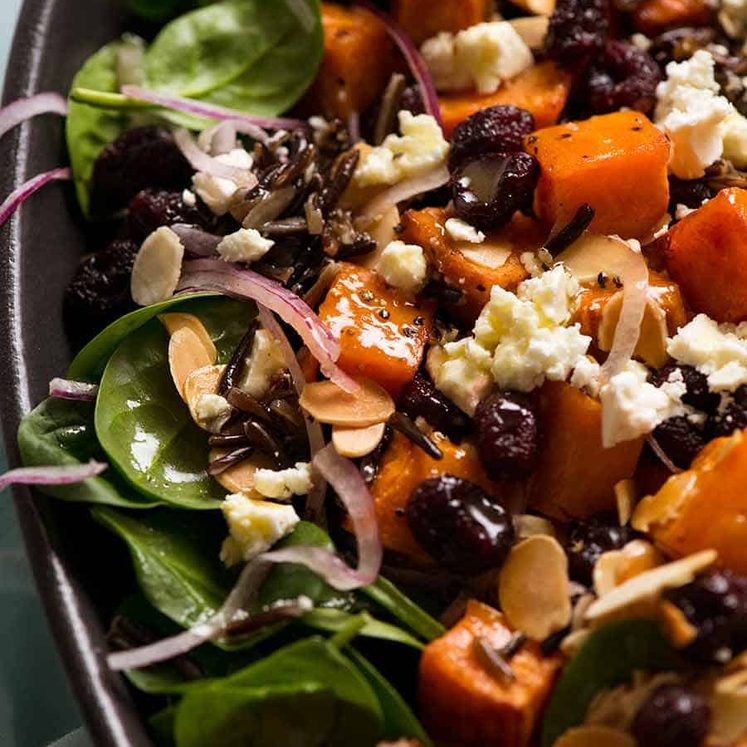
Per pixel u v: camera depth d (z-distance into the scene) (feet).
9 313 1.25
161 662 1.16
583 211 1.24
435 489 1.17
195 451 1.24
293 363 1.24
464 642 1.15
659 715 1.10
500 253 1.25
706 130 1.28
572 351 1.20
